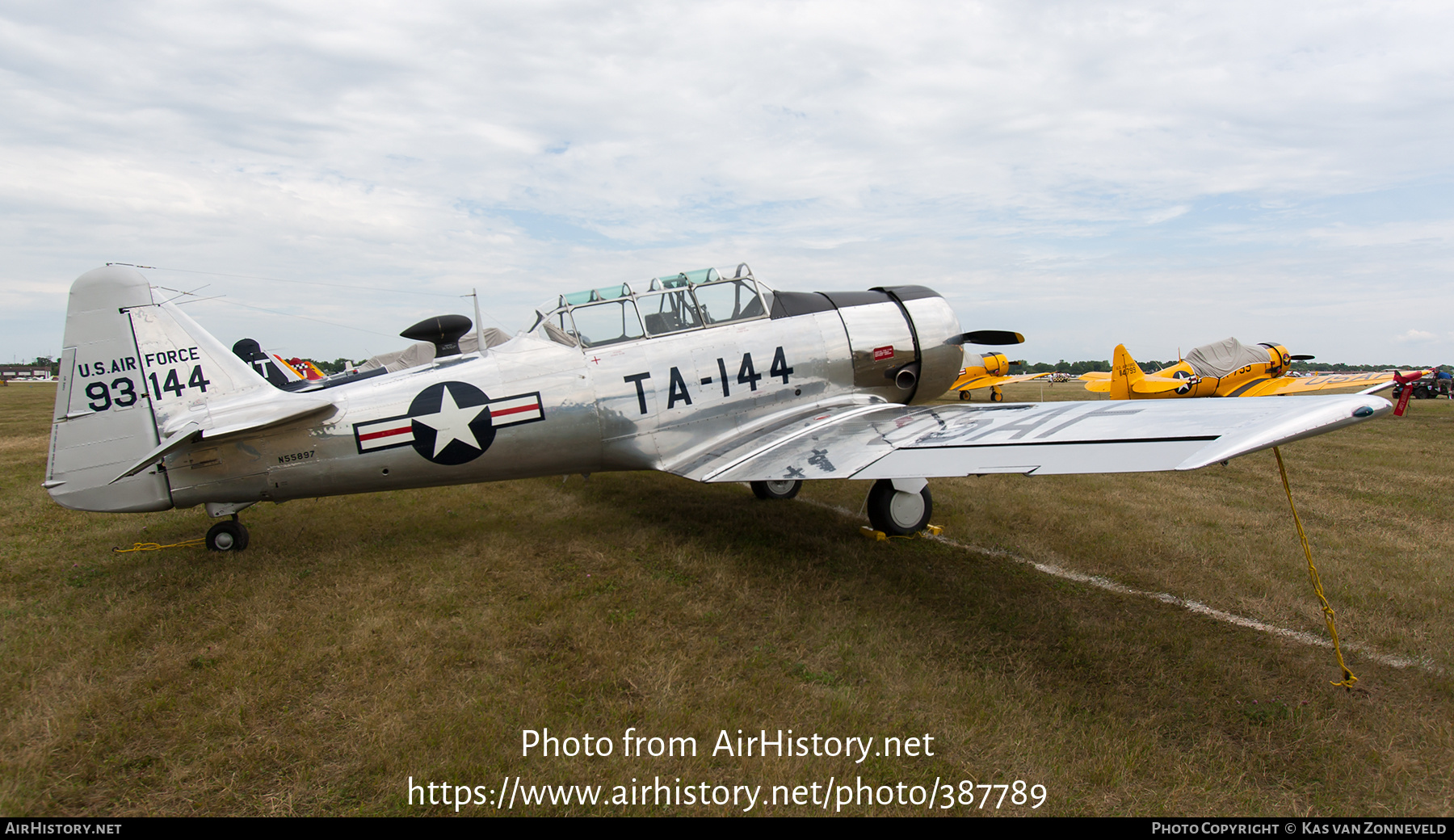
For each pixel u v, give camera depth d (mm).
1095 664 3570
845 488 8117
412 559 5367
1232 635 3936
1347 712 3137
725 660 3602
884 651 3688
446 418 5496
